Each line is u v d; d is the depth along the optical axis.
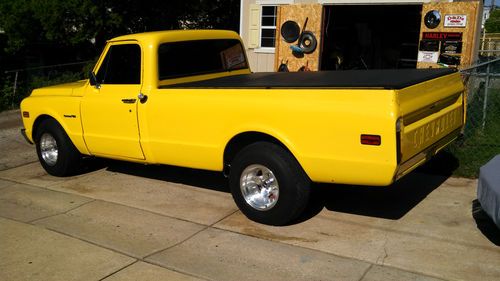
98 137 6.61
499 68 9.80
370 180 4.61
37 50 19.02
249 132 5.27
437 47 9.95
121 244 5.08
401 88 4.55
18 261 4.79
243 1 12.30
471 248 4.71
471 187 6.34
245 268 4.50
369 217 5.52
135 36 6.12
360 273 4.33
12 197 6.64
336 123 4.65
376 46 14.31
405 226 5.25
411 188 6.37
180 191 6.62
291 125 4.93
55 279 4.43
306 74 6.49
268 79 6.05
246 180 5.41
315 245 4.89
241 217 5.67
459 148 7.25
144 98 5.99
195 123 5.61
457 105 5.95
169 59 6.21
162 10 16.88
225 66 7.07
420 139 4.93
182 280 4.35
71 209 6.11
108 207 6.13
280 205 5.16
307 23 11.20
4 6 16.48
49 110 7.16
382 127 4.43
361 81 5.05
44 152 7.50
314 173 4.90
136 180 7.16
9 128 11.05
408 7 13.07
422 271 4.32
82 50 19.41
